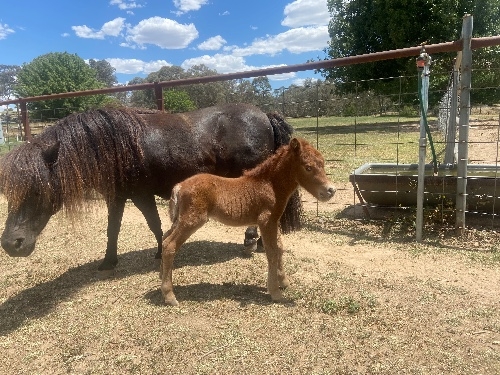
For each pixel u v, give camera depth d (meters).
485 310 3.34
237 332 3.08
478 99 18.50
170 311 3.47
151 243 5.46
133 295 3.84
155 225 4.52
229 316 3.36
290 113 9.65
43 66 28.41
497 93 17.69
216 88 21.34
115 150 3.95
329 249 4.99
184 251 5.07
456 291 3.71
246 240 4.93
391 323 3.17
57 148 3.49
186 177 4.41
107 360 2.82
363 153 12.15
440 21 18.52
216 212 3.59
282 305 3.54
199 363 2.72
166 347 2.91
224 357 2.77
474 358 2.71
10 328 3.33
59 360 2.86
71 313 3.52
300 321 3.24
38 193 3.38
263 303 3.60
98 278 4.31
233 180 3.66
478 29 19.02
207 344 2.93
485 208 5.54
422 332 3.04
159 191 4.45
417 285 3.86
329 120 25.19
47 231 6.12
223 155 4.59
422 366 2.63
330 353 2.79
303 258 4.67
